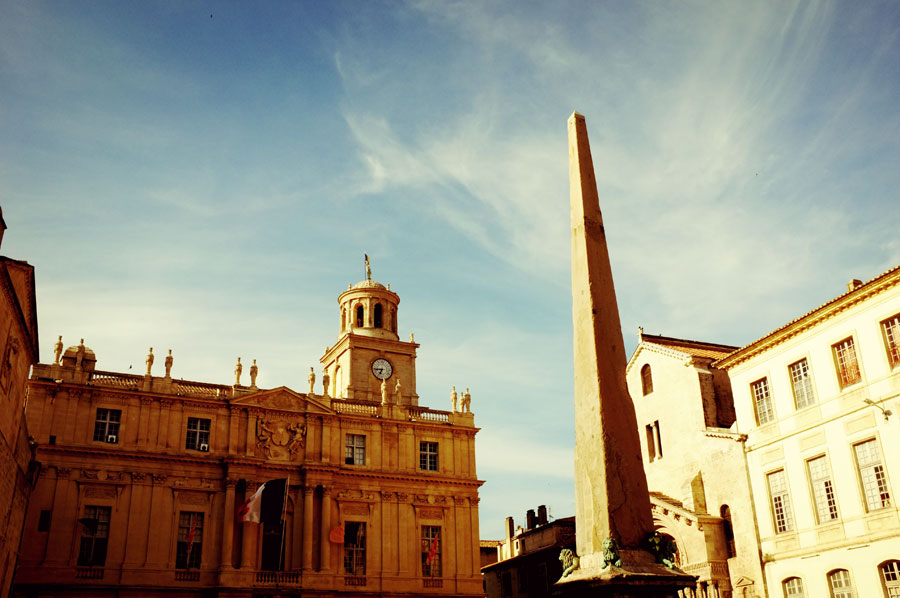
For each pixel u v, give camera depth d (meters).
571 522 63.16
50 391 53.00
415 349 73.81
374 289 75.88
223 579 53.09
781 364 40.56
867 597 34.09
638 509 16.30
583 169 19.16
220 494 55.66
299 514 57.59
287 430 59.31
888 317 34.97
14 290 29.44
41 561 49.50
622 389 17.25
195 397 56.81
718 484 45.00
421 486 61.94
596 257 18.28
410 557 59.69
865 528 34.62
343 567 57.50
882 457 34.38
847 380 36.78
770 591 39.47
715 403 48.72
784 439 39.75
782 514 39.56
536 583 64.31
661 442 51.50
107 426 54.16
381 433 62.28
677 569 15.55
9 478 35.44
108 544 51.41
